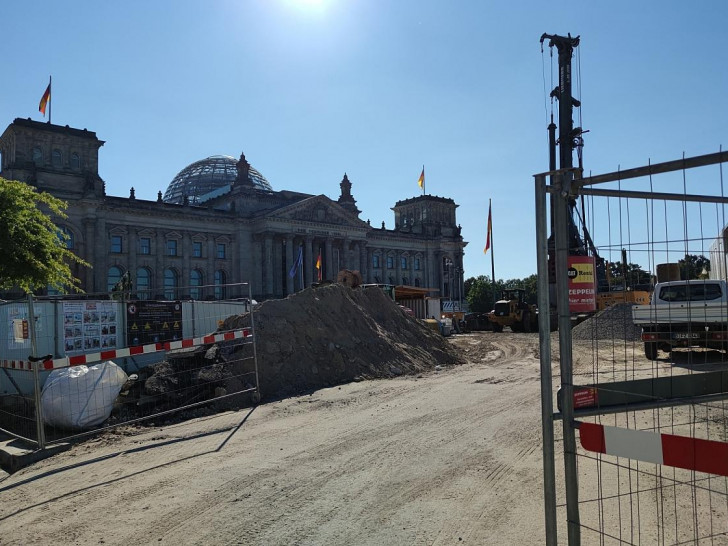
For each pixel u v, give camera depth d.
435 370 21.00
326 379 17.69
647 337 16.00
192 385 15.11
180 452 10.57
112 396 13.66
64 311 17.55
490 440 10.40
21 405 15.27
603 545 5.76
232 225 96.00
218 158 126.62
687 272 5.16
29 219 20.81
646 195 4.70
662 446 3.94
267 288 95.25
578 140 36.12
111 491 8.48
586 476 8.14
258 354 17.08
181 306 21.39
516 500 7.36
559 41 36.22
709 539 5.85
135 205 85.56
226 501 7.74
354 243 108.94
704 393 4.90
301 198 107.00
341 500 7.61
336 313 20.94
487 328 62.56
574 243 18.41
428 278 123.94
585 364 19.20
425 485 8.09
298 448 10.34
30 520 7.50
